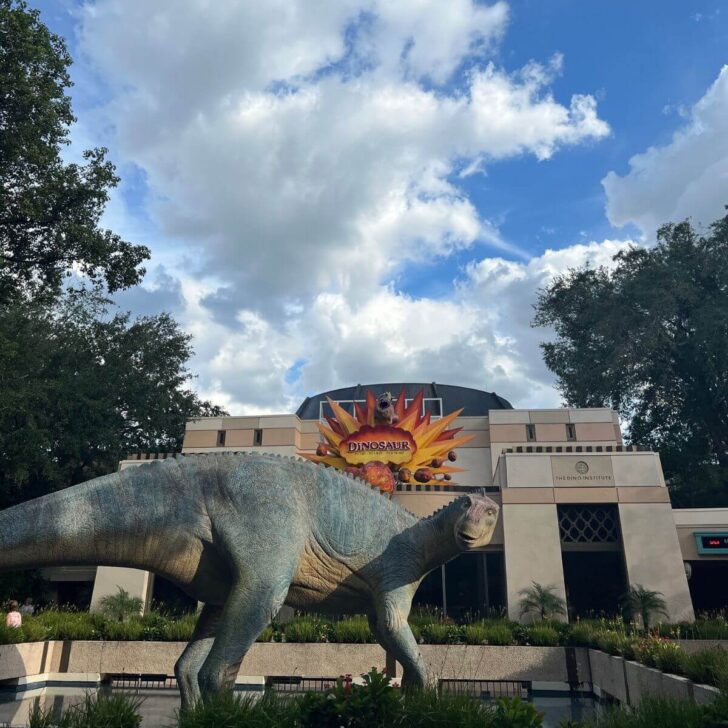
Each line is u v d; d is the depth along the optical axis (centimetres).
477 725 572
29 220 1919
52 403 3203
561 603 2053
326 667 1423
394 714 577
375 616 795
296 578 746
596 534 2248
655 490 2223
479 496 777
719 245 3809
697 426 3975
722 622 1631
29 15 1742
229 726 575
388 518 788
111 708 663
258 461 764
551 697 1347
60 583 2830
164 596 2686
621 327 3878
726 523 2273
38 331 3130
